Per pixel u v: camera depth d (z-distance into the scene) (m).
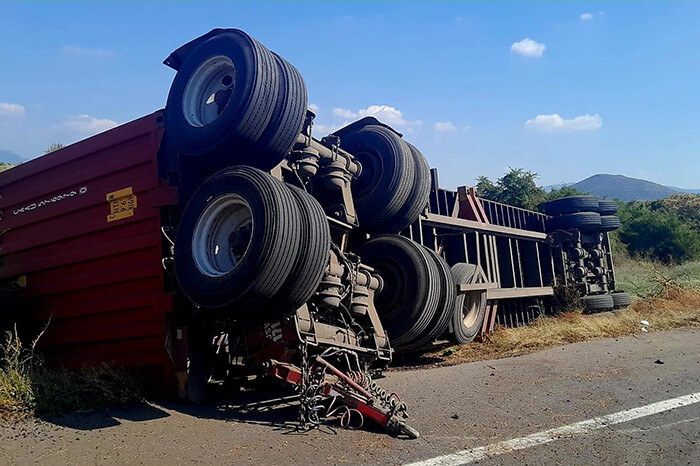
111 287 6.88
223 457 4.41
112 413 5.70
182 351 6.16
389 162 8.27
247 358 6.14
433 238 10.55
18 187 7.92
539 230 15.55
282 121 5.98
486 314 11.63
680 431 4.86
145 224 6.66
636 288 19.02
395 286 7.93
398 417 5.24
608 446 4.54
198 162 6.34
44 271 7.61
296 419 5.49
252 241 5.21
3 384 5.79
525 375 7.19
